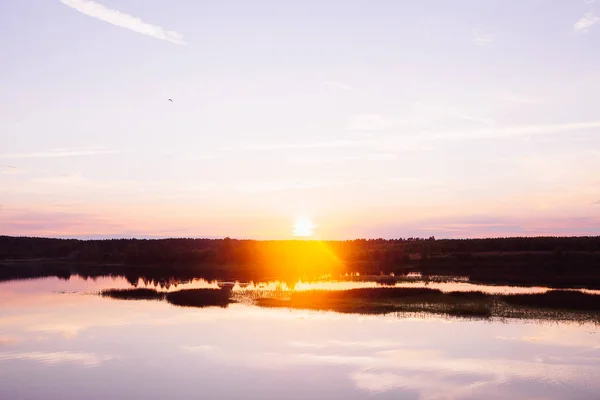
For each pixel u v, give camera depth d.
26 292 63.88
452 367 27.81
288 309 46.22
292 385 25.41
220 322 40.84
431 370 27.36
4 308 49.94
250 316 43.25
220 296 56.22
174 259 118.62
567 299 49.34
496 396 23.56
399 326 38.00
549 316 41.00
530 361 28.72
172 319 42.72
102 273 98.19
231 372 27.59
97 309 48.81
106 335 36.78
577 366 27.75
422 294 53.19
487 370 27.25
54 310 48.47
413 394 23.95
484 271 79.75
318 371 27.50
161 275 90.75
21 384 26.11
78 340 35.31
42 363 29.78
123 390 25.09
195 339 35.03
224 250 121.25
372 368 27.88
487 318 40.56
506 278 70.19
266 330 37.38
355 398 23.53
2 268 114.56
